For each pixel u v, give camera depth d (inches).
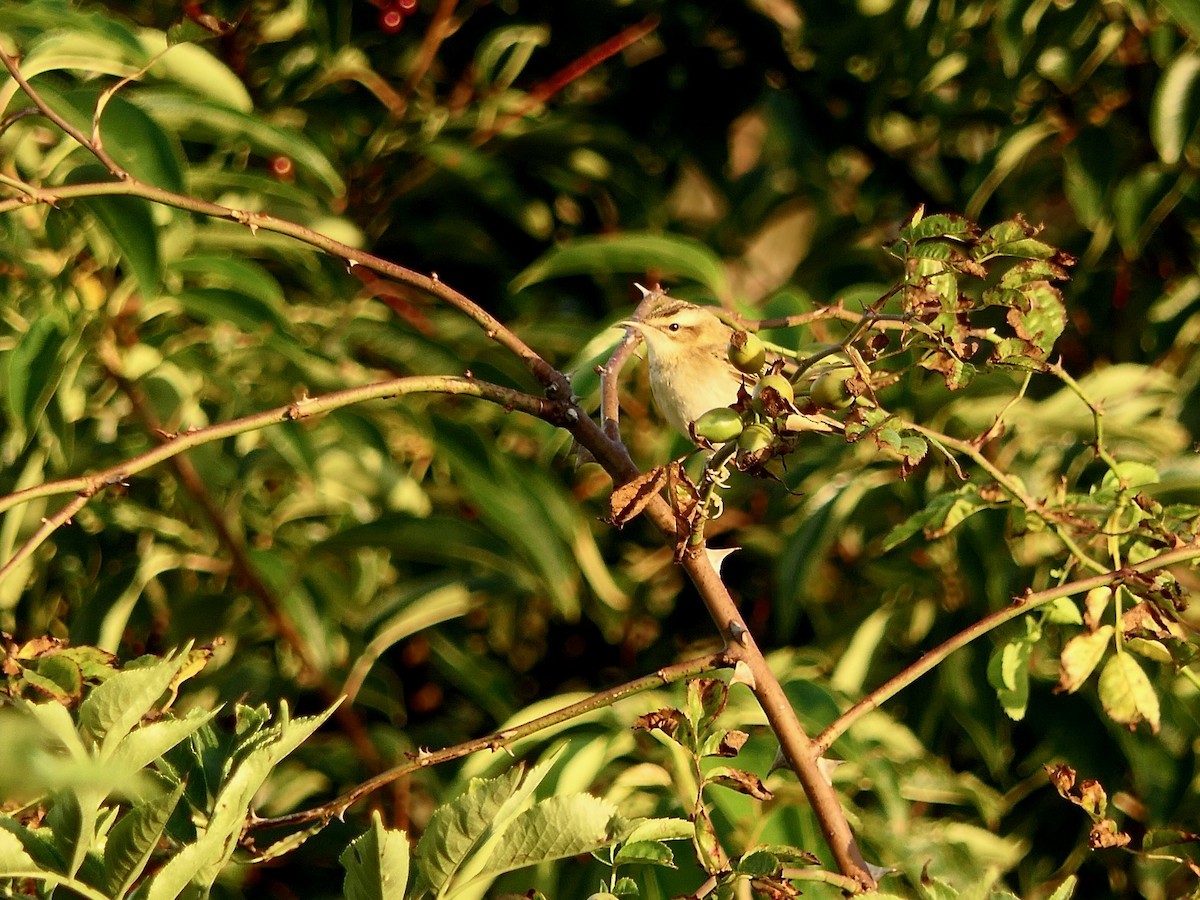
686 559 178.1
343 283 341.7
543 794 252.1
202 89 299.4
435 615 321.7
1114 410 327.9
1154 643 197.6
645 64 438.3
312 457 295.1
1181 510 206.7
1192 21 304.5
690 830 171.8
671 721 167.3
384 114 390.9
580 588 370.9
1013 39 352.2
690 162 438.9
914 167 423.8
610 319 336.2
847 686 317.1
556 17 427.2
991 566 310.2
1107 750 316.2
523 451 361.1
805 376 165.2
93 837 142.7
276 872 315.9
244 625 332.8
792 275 405.4
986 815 301.0
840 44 405.1
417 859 150.3
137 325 306.8
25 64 255.8
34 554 307.7
